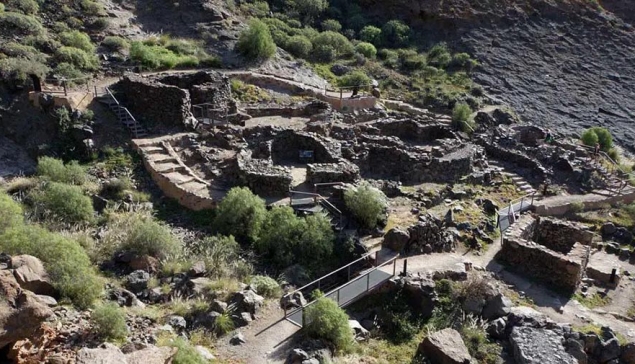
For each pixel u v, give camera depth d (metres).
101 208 18.80
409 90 35.81
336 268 16.89
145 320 12.61
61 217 17.19
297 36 36.41
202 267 15.20
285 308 13.82
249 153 21.89
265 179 19.62
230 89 27.19
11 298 9.82
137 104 23.92
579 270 17.12
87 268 13.47
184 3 35.16
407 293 15.25
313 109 28.16
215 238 16.73
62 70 25.78
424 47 41.66
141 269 15.04
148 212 18.56
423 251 17.86
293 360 12.13
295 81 32.19
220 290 14.34
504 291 16.58
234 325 13.30
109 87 25.30
